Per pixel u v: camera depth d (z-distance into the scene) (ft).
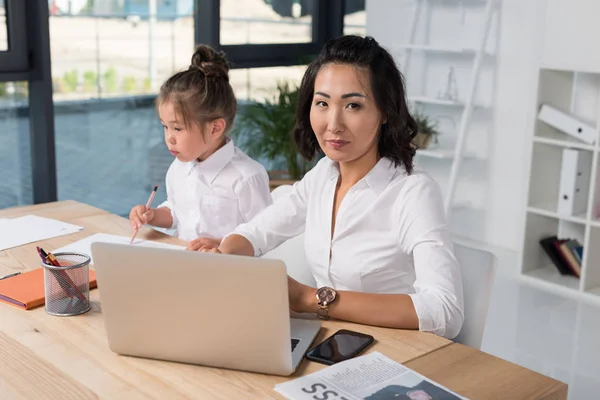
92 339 4.51
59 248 6.19
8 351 4.32
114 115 14.74
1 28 11.59
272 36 15.57
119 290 4.05
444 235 4.97
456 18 14.24
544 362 9.26
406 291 5.39
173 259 3.86
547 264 12.84
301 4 15.94
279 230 6.01
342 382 3.89
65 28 13.78
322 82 4.92
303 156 5.75
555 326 10.50
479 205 14.40
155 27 14.80
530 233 12.48
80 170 14.47
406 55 14.79
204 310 3.93
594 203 11.52
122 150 14.93
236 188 7.15
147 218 7.13
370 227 5.27
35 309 4.99
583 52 11.37
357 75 4.81
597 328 10.45
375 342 4.44
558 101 12.44
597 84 12.29
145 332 4.12
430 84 14.89
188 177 7.27
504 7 13.39
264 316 3.82
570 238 12.84
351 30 16.48
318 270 5.61
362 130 4.90
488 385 3.94
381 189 5.23
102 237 6.54
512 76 13.47
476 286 5.28
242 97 15.20
